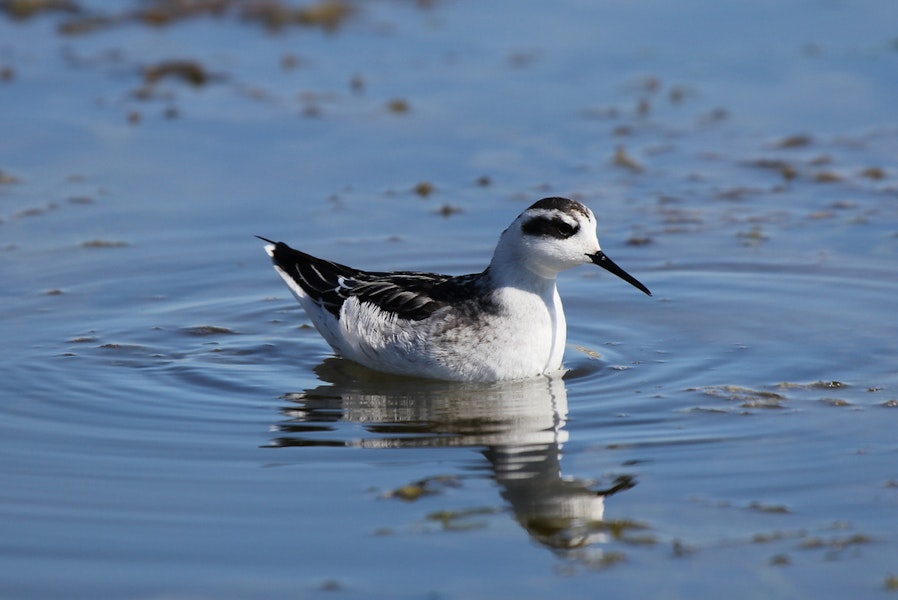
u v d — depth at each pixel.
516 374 11.99
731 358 12.35
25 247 15.40
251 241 15.81
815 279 14.45
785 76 21.30
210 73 21.66
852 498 9.20
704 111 20.02
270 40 23.45
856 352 12.33
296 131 19.25
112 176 17.55
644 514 9.04
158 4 25.25
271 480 9.62
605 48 22.77
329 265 12.88
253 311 14.07
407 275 12.65
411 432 10.66
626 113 19.95
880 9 24.42
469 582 8.12
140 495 9.32
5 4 24.98
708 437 10.37
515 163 18.19
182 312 13.93
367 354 12.30
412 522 8.92
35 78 21.25
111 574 8.20
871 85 20.78
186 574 8.20
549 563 8.38
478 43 23.11
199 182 17.47
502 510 9.11
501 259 12.00
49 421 10.83
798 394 11.31
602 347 12.86
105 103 20.25
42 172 17.61
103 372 12.12
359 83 21.16
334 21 24.48
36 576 8.17
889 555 8.40
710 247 15.52
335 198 17.02
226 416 11.05
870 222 16.03
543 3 25.47
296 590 8.02
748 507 9.09
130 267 15.02
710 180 17.64
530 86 21.03
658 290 14.41
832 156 18.28
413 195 17.14
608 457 10.02
